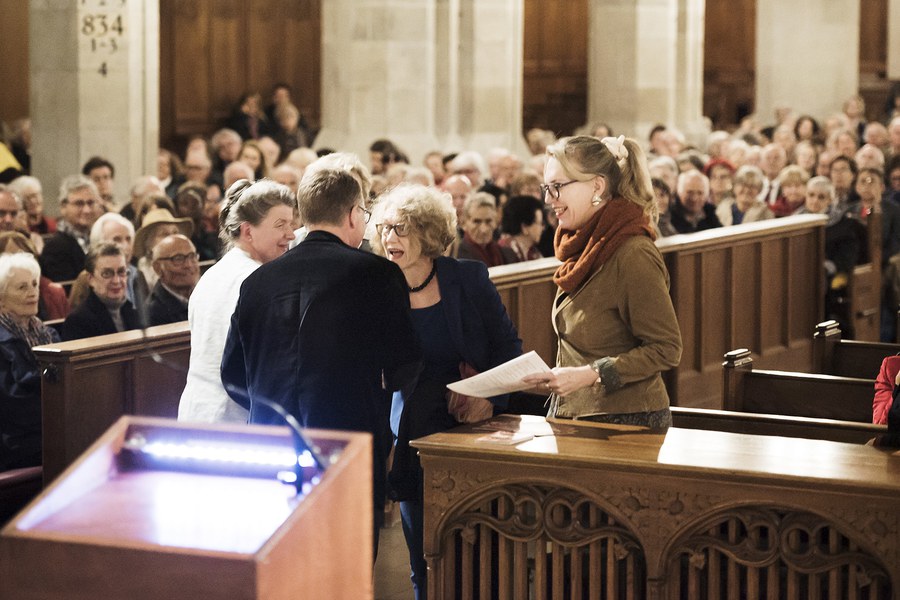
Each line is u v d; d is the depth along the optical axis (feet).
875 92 75.82
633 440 11.96
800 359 33.09
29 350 17.89
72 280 27.81
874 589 10.66
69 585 5.82
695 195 34.68
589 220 12.78
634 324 12.46
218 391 12.91
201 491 6.86
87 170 35.01
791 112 61.41
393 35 44.50
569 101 73.15
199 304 13.16
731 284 29.58
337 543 6.28
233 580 5.63
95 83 39.22
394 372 12.04
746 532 11.23
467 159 38.32
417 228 13.46
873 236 34.96
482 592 12.13
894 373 16.05
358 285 11.87
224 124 57.88
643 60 52.90
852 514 10.55
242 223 13.28
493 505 12.14
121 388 16.01
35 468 15.74
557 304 13.05
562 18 72.64
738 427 16.21
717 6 76.38
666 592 11.34
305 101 65.00
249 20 62.64
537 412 15.43
